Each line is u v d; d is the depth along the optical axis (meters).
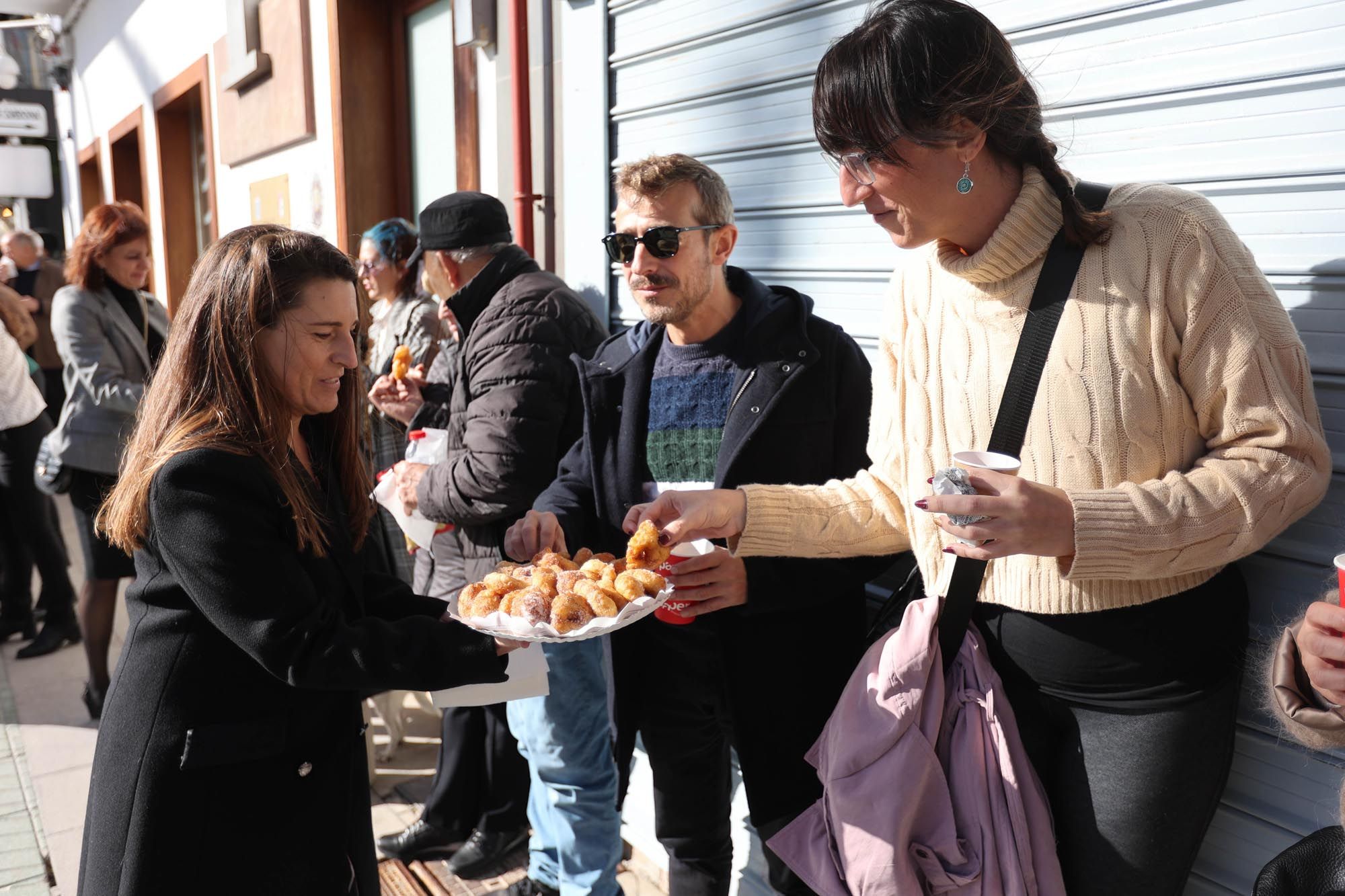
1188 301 1.33
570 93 3.31
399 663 1.49
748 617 2.05
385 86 5.04
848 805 1.50
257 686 1.52
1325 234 1.56
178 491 1.42
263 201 6.36
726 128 2.71
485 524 2.68
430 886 2.92
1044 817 1.49
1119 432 1.37
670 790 2.32
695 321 2.11
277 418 1.53
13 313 4.77
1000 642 1.57
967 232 1.45
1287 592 1.63
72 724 4.03
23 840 3.14
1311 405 1.37
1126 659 1.44
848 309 2.41
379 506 2.92
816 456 2.04
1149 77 1.76
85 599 4.00
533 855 2.71
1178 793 1.45
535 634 1.51
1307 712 1.17
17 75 14.02
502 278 2.76
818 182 2.46
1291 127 1.58
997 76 1.34
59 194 15.39
